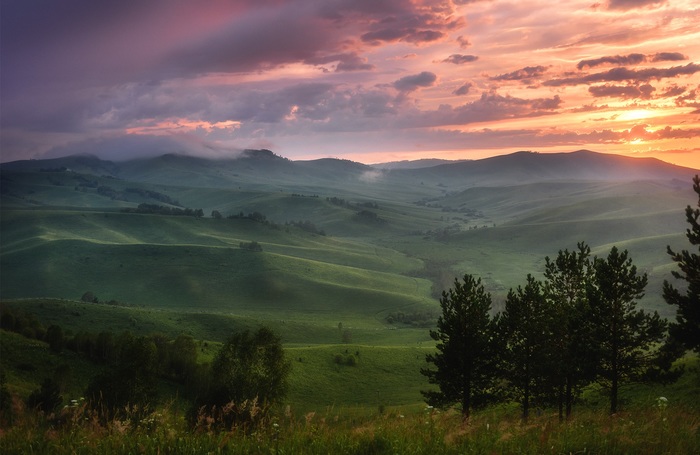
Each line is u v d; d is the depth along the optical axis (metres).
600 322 37.50
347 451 9.40
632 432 11.12
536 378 43.50
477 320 43.66
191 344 131.50
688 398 40.16
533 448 9.86
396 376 161.12
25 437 9.47
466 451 9.62
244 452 9.11
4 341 122.38
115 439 9.33
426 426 11.54
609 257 37.69
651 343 36.97
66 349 126.25
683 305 29.42
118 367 50.06
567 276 45.38
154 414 10.71
